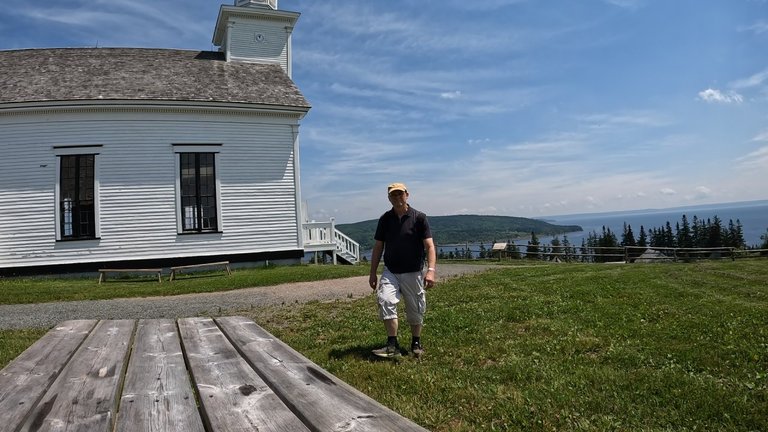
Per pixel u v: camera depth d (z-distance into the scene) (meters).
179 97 20.33
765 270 20.11
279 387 2.48
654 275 17.03
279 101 21.70
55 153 19.44
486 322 8.37
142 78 21.42
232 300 12.93
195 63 23.80
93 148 19.62
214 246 20.72
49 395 2.45
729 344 6.43
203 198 20.88
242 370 2.88
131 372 2.90
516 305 9.95
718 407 4.34
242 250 21.08
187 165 20.73
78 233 19.59
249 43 25.20
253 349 3.38
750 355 5.88
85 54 23.19
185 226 20.64
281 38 25.73
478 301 10.94
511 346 6.69
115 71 21.72
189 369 3.04
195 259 20.42
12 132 19.19
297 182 22.02
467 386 5.01
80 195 19.70
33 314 11.30
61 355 3.31
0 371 2.91
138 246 19.86
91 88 20.11
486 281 14.93
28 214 19.17
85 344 3.72
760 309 9.44
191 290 14.80
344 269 19.17
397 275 6.34
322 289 14.48
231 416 2.11
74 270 19.31
